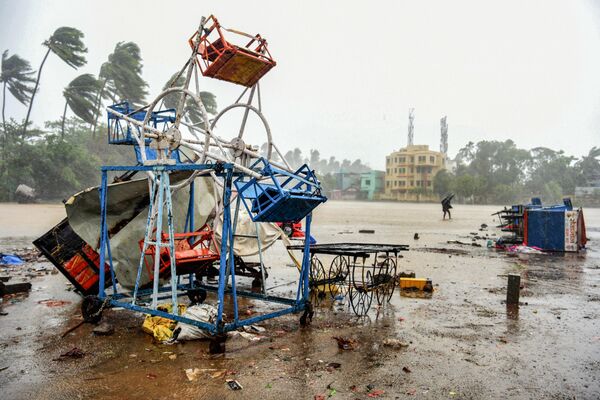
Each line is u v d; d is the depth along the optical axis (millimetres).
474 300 8844
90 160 66562
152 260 7141
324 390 4566
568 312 7965
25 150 62062
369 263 13484
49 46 66750
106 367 5105
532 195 112625
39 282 10109
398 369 5172
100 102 70250
